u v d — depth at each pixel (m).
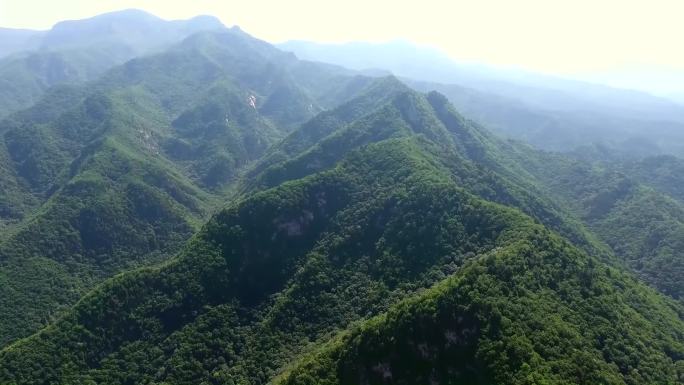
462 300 94.75
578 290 105.94
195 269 148.25
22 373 116.69
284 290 146.88
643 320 106.12
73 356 123.50
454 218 139.88
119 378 122.12
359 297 134.62
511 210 137.25
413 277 130.62
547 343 87.88
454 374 89.19
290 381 97.56
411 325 95.19
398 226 148.38
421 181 159.38
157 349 130.38
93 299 135.75
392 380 93.50
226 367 125.12
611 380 83.06
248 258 155.50
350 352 99.25
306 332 131.25
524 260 106.94
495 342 87.00
